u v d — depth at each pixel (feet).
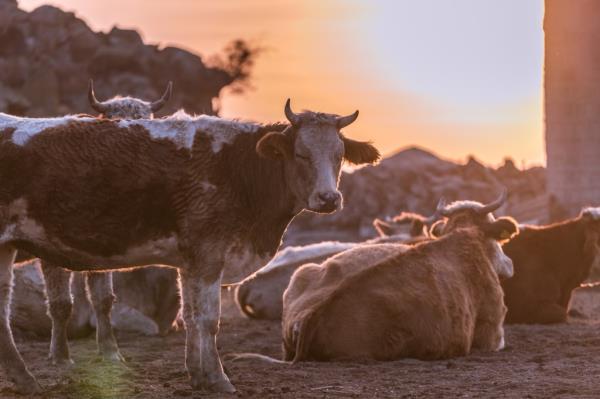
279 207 38.68
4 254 38.06
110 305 46.62
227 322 64.34
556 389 37.63
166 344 53.88
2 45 202.08
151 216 37.65
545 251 61.93
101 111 50.52
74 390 38.60
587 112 105.70
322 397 36.83
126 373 43.14
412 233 69.10
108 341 46.62
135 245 37.81
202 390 38.17
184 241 37.86
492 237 49.80
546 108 107.86
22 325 55.36
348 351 43.27
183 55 229.25
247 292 65.31
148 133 38.06
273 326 62.03
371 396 37.01
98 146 37.60
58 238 37.55
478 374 41.01
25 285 55.21
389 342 43.45
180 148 37.93
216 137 38.40
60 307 45.42
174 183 37.65
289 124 39.27
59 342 45.62
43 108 191.52
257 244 38.86
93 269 38.60
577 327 59.57
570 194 106.52
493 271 48.42
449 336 44.73
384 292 43.86
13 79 194.90
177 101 214.48
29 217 37.29
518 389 37.86
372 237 154.30
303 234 161.38
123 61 211.20
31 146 37.32
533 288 61.21
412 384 39.01
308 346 43.42
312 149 37.37
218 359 38.22
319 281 46.06
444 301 44.73
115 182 37.32
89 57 209.05
